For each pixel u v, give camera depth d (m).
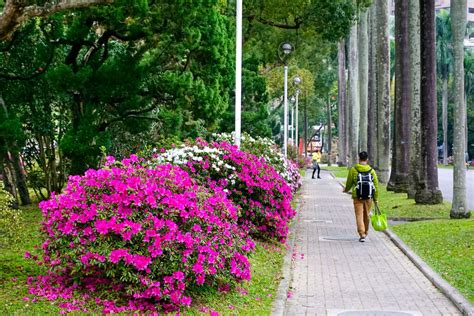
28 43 17.56
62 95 18.11
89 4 8.51
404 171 27.16
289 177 19.66
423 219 18.73
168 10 16.12
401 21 26.77
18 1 7.94
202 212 7.93
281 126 77.31
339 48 65.00
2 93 18.09
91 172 8.04
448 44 74.88
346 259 12.10
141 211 7.69
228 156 13.12
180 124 18.77
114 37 18.89
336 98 90.38
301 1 29.67
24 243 11.75
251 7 31.19
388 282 9.94
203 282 7.84
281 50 32.94
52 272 8.44
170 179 8.17
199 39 17.45
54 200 7.95
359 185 14.29
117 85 17.19
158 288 7.37
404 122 27.12
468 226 15.17
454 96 17.84
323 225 17.91
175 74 17.98
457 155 17.86
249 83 34.75
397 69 27.08
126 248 7.50
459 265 10.83
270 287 9.34
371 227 17.28
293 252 12.80
